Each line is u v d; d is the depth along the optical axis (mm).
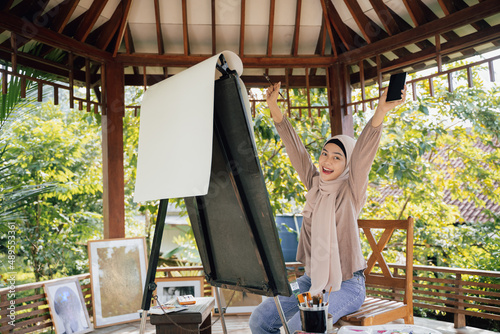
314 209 2137
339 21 3414
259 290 1657
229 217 1703
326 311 1425
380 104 1909
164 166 1564
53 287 3115
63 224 6188
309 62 3561
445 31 2916
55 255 5879
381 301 2287
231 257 1783
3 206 3447
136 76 3865
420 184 5113
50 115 6621
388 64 3395
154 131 1679
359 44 3467
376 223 2459
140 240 3504
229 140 1513
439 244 5289
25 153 5473
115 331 3168
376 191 5781
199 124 1450
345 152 2172
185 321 1995
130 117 5844
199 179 1399
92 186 6129
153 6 3324
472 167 5383
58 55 3314
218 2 3346
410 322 2186
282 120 2297
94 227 6371
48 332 4270
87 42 3309
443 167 6387
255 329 1995
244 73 3848
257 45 3654
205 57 3504
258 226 1513
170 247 7043
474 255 5156
